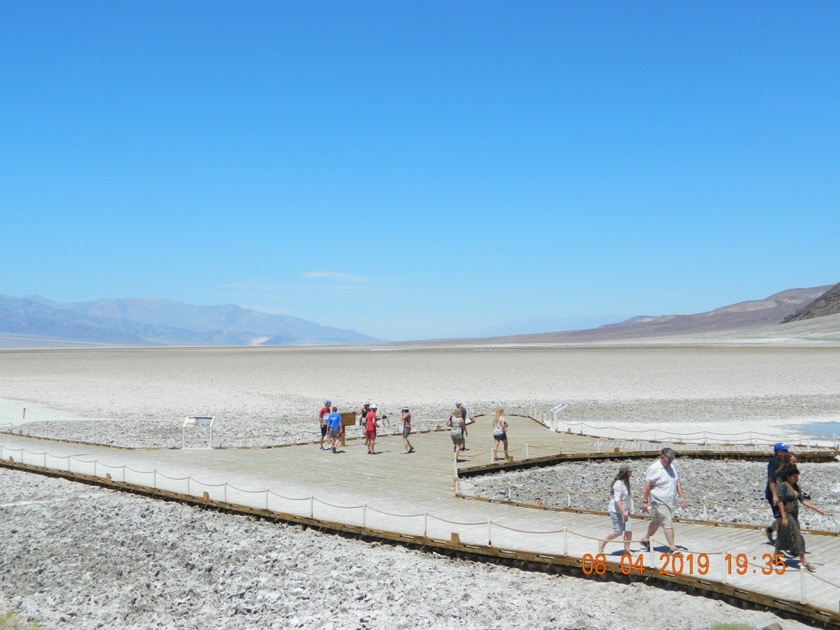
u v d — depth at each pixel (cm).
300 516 1942
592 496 2442
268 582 1534
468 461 2825
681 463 3084
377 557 1677
